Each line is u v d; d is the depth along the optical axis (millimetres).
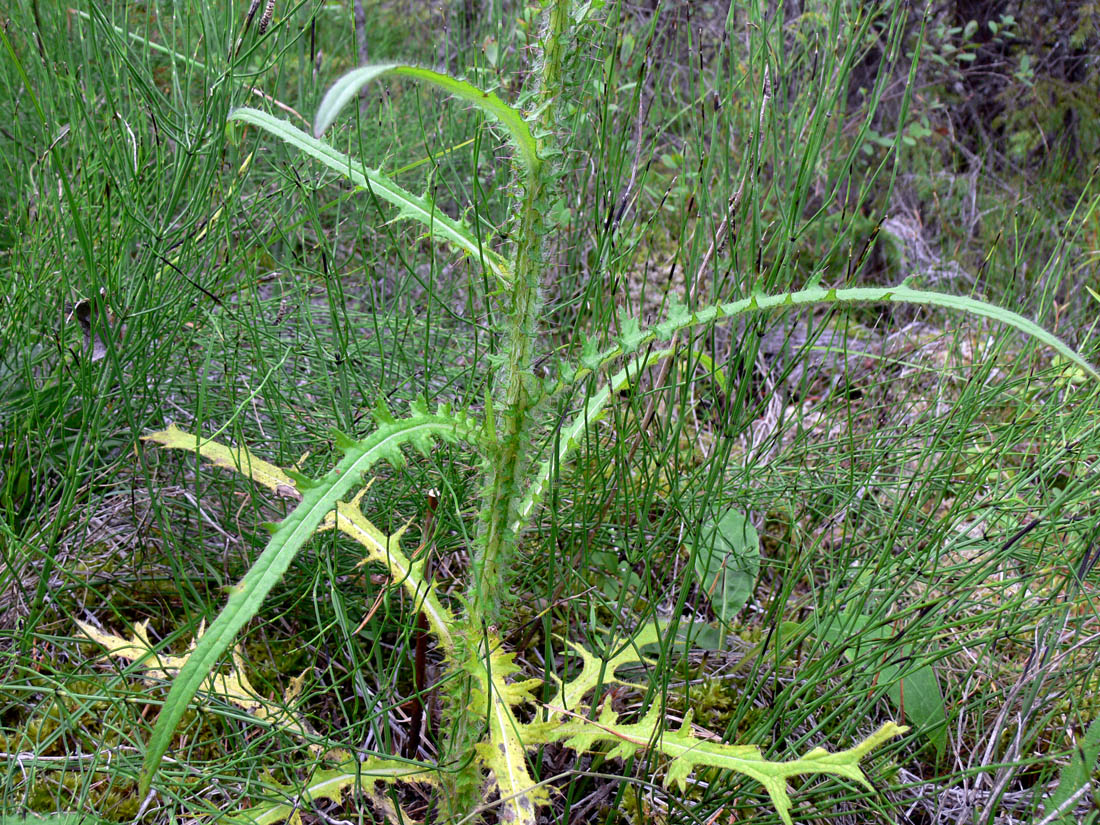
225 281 711
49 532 611
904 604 688
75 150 746
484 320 868
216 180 799
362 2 1321
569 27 418
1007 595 694
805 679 606
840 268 1156
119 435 689
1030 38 1530
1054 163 1367
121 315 640
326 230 977
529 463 474
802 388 736
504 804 467
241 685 511
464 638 474
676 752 456
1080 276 1125
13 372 669
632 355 655
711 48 1215
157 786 463
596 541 668
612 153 749
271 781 487
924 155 1376
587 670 525
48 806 507
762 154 749
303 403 737
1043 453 721
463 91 374
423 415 437
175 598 645
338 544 643
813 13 898
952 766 598
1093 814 454
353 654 521
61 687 497
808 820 558
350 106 961
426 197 486
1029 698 545
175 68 761
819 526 787
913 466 817
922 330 1082
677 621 517
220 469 686
